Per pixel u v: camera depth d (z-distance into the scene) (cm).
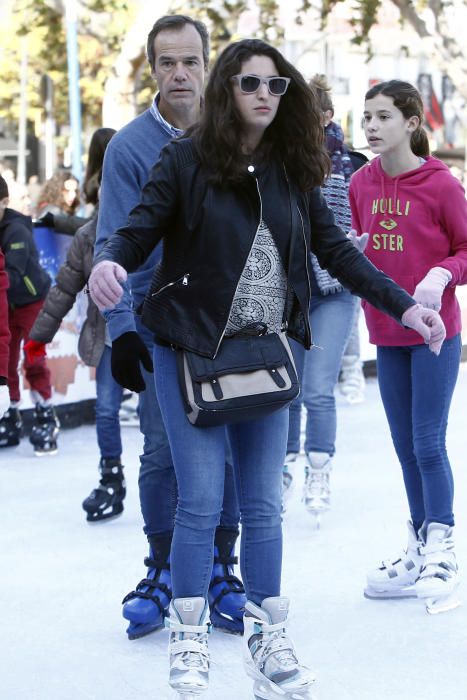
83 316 1209
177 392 473
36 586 677
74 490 939
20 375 1172
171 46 567
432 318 485
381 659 549
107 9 3212
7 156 5072
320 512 789
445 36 3056
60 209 1291
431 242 615
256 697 484
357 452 1073
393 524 805
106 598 653
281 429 486
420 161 625
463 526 787
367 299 497
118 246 456
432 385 613
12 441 1125
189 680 471
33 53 3641
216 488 478
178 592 481
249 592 485
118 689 520
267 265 470
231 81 457
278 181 473
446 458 623
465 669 536
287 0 3052
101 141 855
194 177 461
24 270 1067
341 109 4312
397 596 638
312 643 572
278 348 475
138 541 777
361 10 2845
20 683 529
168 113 576
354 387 1359
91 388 1253
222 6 2969
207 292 464
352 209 648
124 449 1105
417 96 615
